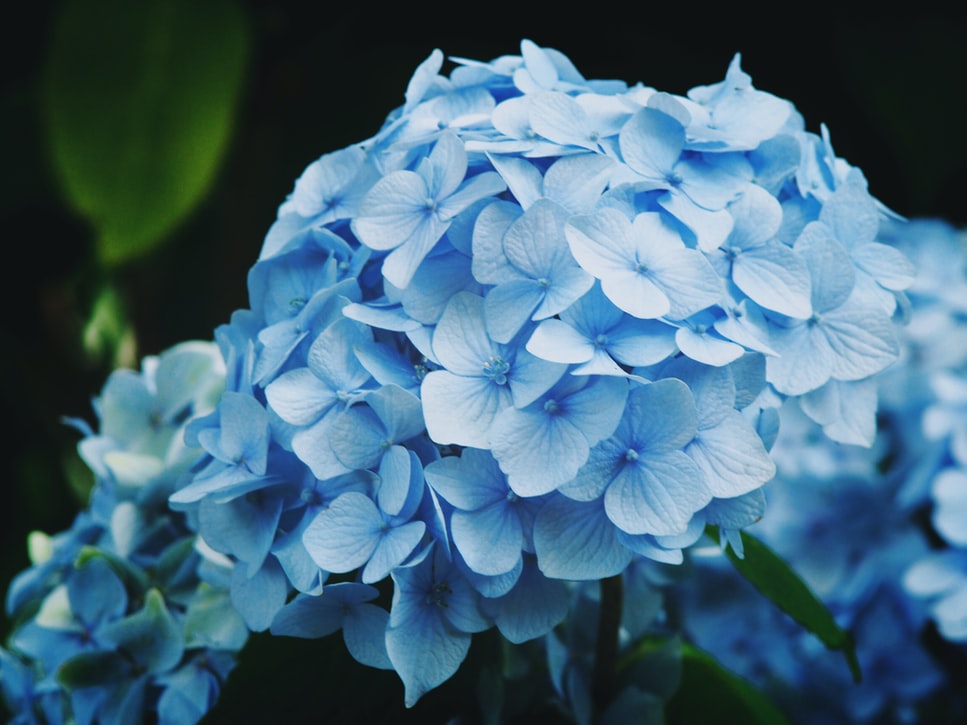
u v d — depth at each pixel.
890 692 0.69
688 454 0.45
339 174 0.51
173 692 0.53
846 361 0.48
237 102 0.83
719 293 0.45
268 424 0.47
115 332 0.89
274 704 0.49
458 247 0.46
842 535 0.69
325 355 0.46
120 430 0.58
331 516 0.45
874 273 0.50
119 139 0.81
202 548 0.54
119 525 0.55
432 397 0.45
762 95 0.50
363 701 0.50
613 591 0.55
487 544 0.45
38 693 0.57
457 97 0.51
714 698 0.59
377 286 0.48
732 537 0.47
